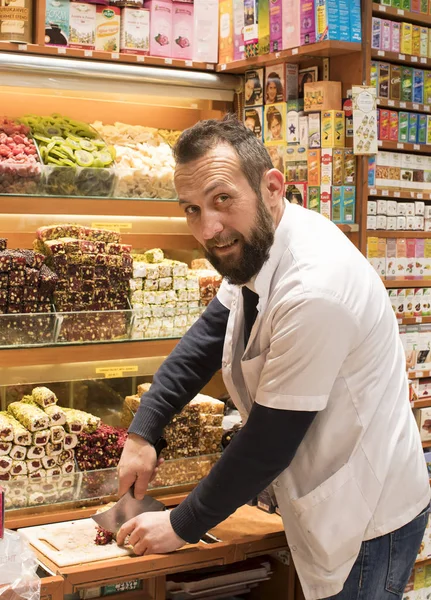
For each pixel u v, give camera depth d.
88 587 2.18
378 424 2.07
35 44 2.83
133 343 2.74
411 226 3.34
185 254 3.42
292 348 1.89
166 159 3.11
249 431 1.98
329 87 2.98
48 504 2.51
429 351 3.51
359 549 2.09
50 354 2.61
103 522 2.33
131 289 2.81
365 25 2.93
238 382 2.28
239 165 1.85
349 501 2.06
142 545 2.23
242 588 2.80
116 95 3.21
